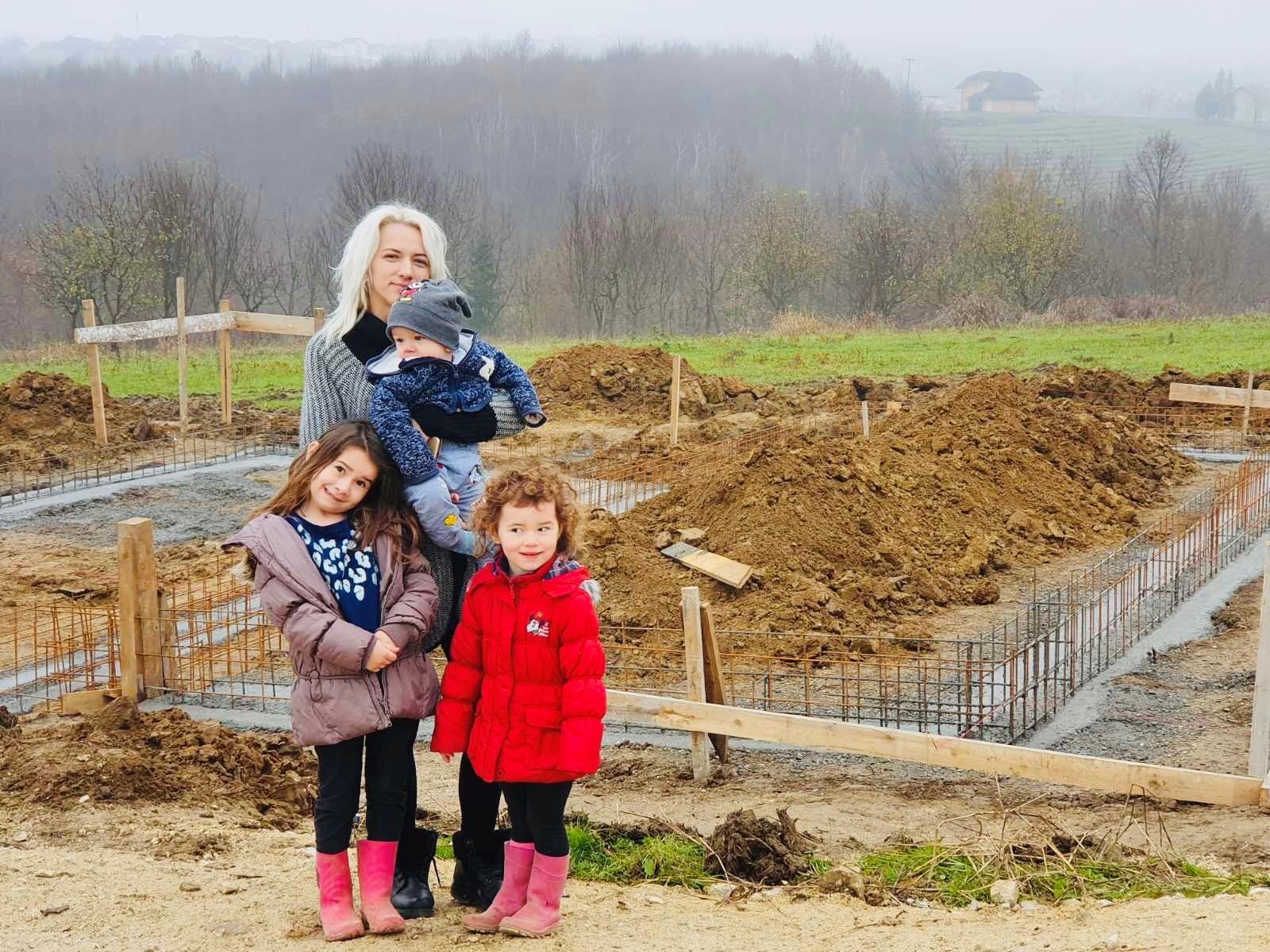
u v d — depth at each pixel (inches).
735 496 479.2
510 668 181.3
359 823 266.7
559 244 2568.9
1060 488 585.6
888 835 265.4
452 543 186.4
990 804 288.5
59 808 271.0
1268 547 281.7
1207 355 1143.0
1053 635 408.5
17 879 219.9
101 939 189.3
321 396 195.5
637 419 858.8
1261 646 282.7
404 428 182.5
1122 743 326.6
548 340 1643.7
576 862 241.8
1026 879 229.1
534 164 3823.8
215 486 665.6
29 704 369.1
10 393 768.3
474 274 2390.5
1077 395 839.7
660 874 233.9
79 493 638.5
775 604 419.2
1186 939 186.9
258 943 185.2
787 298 2294.5
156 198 1888.5
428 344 184.1
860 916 208.8
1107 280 2642.7
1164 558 499.2
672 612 419.5
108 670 396.5
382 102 4195.4
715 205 2974.9
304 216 3408.0
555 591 179.2
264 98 4234.7
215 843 249.8
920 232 2385.6
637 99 4537.4
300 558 181.8
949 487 541.0
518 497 177.5
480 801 198.7
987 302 1750.7
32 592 485.1
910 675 379.2
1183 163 3334.2
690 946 188.5
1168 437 763.4
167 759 301.1
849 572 447.5
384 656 179.5
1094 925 199.3
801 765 319.3
